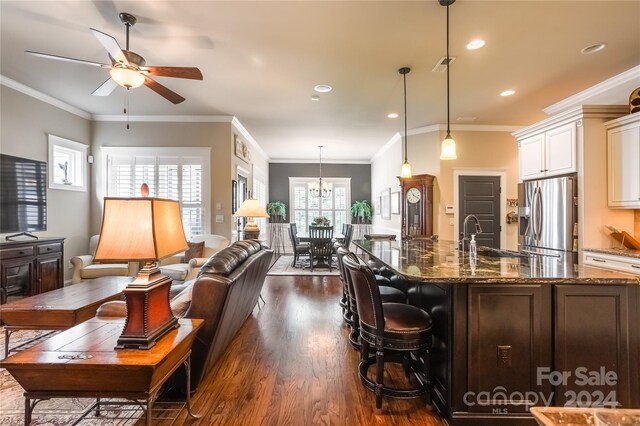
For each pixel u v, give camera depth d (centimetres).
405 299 250
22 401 200
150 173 530
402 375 239
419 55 320
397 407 198
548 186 378
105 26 271
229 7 244
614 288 178
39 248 383
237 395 209
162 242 148
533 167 415
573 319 177
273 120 553
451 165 568
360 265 198
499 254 322
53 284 404
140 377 135
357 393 213
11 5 244
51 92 425
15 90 395
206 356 202
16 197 391
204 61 333
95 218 525
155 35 285
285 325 342
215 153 533
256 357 265
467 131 570
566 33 279
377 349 194
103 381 137
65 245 475
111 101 460
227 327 236
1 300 337
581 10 246
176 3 240
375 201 895
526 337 179
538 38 288
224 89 410
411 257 256
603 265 320
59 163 471
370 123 568
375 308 192
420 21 262
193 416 182
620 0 234
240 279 219
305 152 850
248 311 327
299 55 320
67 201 478
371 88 405
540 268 200
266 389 217
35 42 300
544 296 179
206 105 475
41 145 434
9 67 351
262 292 485
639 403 176
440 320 197
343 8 245
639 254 291
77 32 283
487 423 178
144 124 530
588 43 296
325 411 193
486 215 570
